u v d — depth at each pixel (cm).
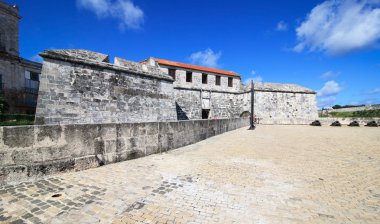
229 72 2859
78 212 292
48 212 290
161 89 1467
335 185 414
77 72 1022
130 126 610
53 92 938
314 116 2783
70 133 474
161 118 1436
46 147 437
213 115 2525
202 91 2452
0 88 2402
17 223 261
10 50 2509
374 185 416
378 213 305
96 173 470
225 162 585
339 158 641
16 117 1781
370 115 3200
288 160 612
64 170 462
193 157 647
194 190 381
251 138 1102
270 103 2647
